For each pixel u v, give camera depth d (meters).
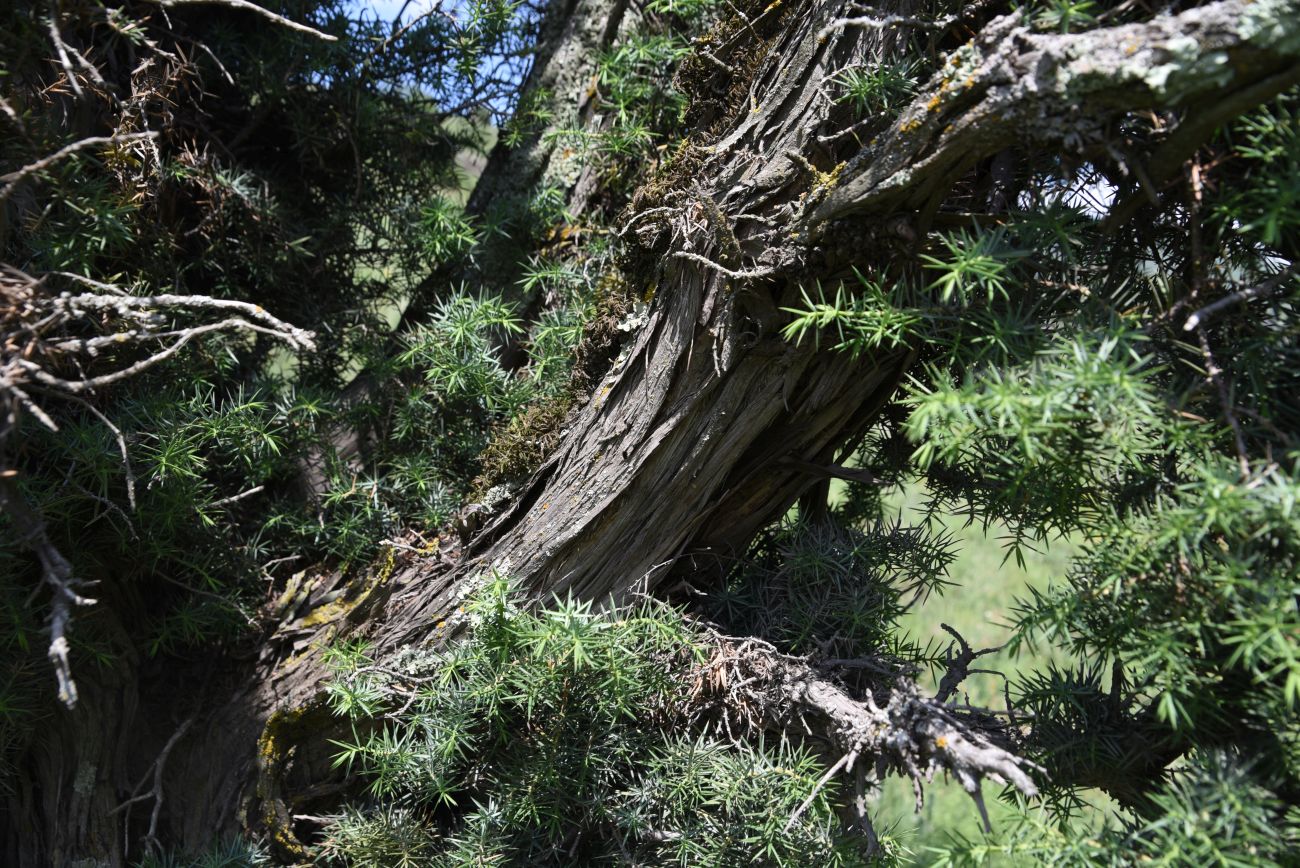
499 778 1.55
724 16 1.54
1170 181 1.06
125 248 1.55
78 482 1.44
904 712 1.21
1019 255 1.03
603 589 1.54
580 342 1.61
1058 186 1.20
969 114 0.99
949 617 4.15
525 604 1.52
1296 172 0.94
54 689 1.62
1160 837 1.09
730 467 1.47
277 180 1.87
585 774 1.47
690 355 1.38
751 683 1.44
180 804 1.70
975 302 1.18
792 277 1.25
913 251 1.17
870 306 1.17
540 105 1.92
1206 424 1.03
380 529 1.79
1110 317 1.07
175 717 1.75
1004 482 1.16
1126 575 1.06
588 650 1.34
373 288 1.99
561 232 1.89
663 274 1.42
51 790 1.67
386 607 1.67
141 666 1.76
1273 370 1.08
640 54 1.75
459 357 1.74
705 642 1.48
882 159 1.09
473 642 1.49
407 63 1.85
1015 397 0.99
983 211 1.25
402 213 1.90
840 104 1.24
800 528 1.65
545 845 1.57
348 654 1.62
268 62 1.74
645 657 1.43
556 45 1.95
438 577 1.64
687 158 1.43
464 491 1.79
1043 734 1.25
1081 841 1.12
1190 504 1.03
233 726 1.71
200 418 1.61
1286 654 0.92
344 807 1.63
